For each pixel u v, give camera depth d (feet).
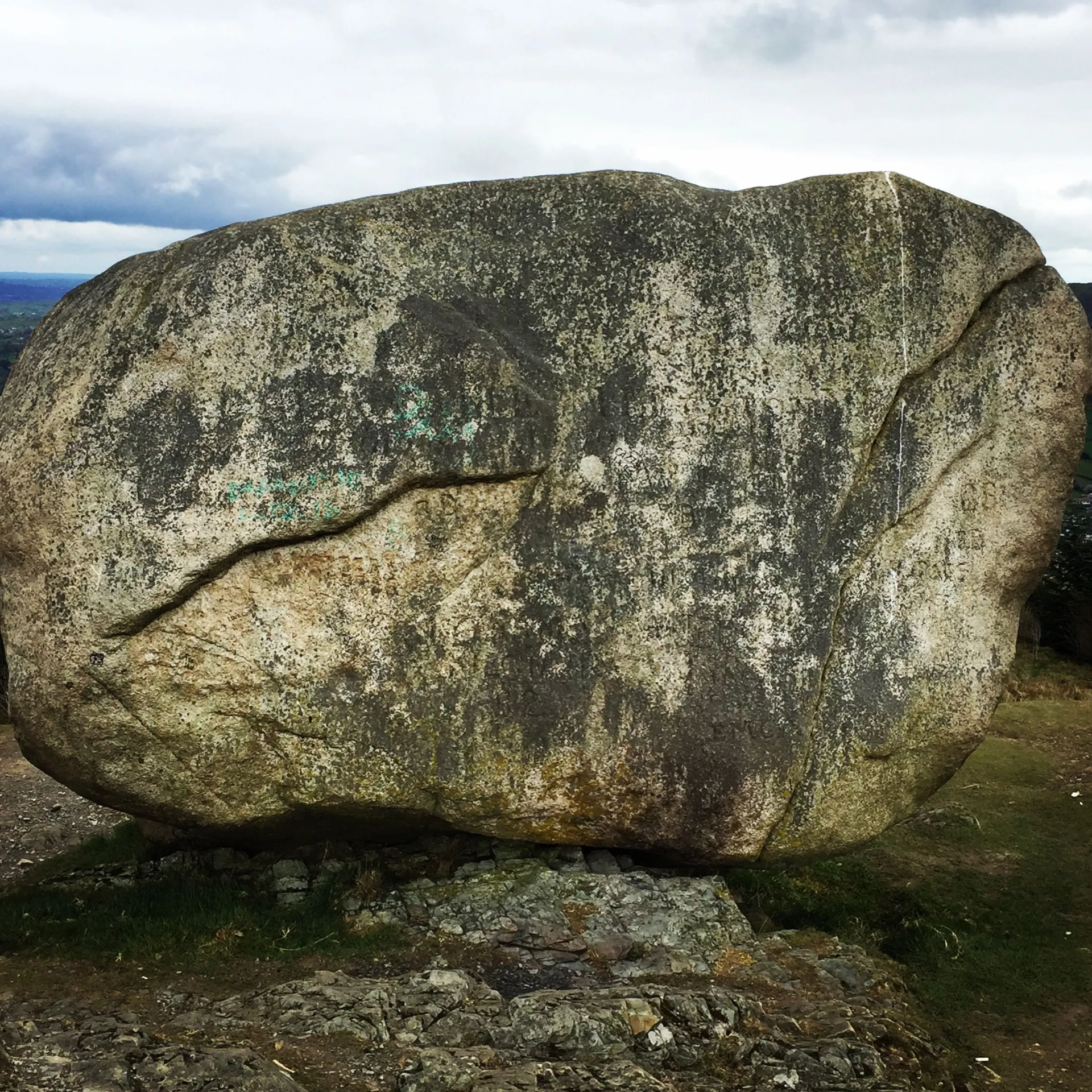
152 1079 12.63
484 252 17.98
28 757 18.15
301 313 17.11
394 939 17.34
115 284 17.61
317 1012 14.52
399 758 17.51
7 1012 14.67
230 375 16.89
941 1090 14.94
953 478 18.30
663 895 18.30
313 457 16.84
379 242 17.67
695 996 15.37
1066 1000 18.13
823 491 17.98
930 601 18.29
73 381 16.98
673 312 17.87
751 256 18.04
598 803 18.08
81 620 16.55
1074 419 18.35
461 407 17.19
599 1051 14.32
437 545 17.34
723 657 17.84
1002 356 18.26
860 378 18.04
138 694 16.84
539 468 17.44
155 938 17.12
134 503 16.56
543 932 17.49
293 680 17.13
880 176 18.37
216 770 17.40
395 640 17.33
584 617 17.70
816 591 17.97
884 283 18.10
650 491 17.72
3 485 17.04
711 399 17.84
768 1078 14.19
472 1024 14.62
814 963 17.39
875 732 18.17
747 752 17.84
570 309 17.84
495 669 17.61
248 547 16.76
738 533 17.85
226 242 17.39
